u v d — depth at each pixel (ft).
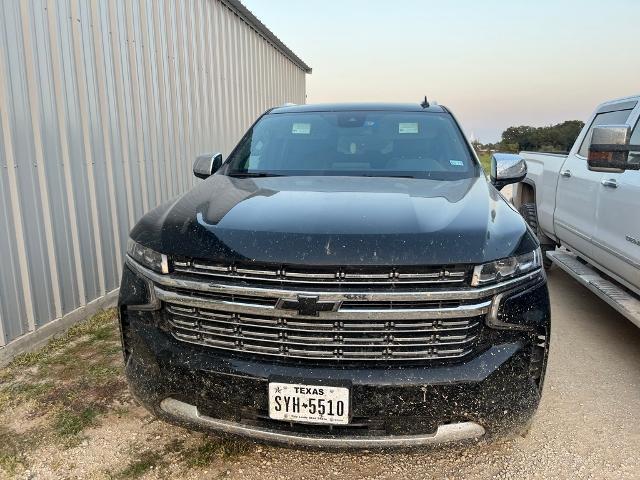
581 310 15.66
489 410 6.83
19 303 12.27
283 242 6.80
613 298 11.98
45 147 12.98
